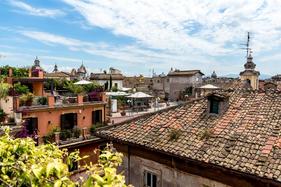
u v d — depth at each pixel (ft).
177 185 31.12
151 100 170.81
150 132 35.06
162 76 251.60
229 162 25.34
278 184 21.67
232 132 29.89
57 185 8.65
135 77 285.84
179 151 29.35
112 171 9.22
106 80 205.77
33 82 86.17
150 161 34.04
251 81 138.62
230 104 35.86
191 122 34.58
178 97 211.61
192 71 212.84
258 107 33.58
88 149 79.66
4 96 68.74
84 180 9.51
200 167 28.81
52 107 75.61
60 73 199.31
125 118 108.58
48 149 13.39
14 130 58.29
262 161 24.25
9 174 10.85
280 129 28.19
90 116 87.35
